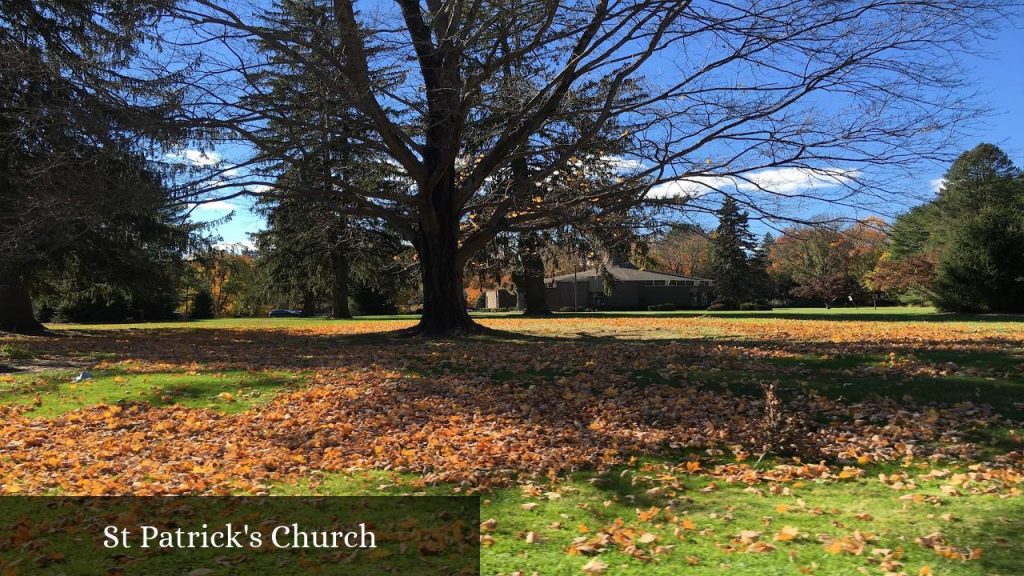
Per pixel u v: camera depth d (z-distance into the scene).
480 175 17.16
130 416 8.95
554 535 4.71
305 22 13.77
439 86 15.66
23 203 14.41
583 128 16.97
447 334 17.36
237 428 8.24
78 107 12.81
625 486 5.86
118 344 18.47
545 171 16.45
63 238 13.91
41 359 14.45
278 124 14.98
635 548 4.40
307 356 14.12
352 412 8.81
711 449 6.83
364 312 53.81
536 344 14.80
